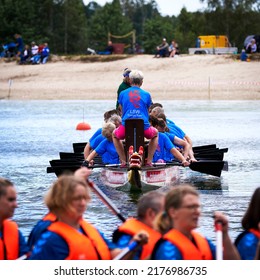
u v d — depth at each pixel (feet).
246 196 91.04
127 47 593.42
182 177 105.29
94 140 101.76
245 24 569.23
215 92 304.71
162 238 40.96
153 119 99.40
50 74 367.66
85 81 349.20
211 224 74.23
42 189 97.71
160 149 98.17
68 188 40.65
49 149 142.20
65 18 630.74
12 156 131.54
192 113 232.53
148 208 42.83
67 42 640.58
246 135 164.35
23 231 72.13
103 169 99.66
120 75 354.13
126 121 91.81
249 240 42.93
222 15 572.10
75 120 212.64
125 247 42.22
